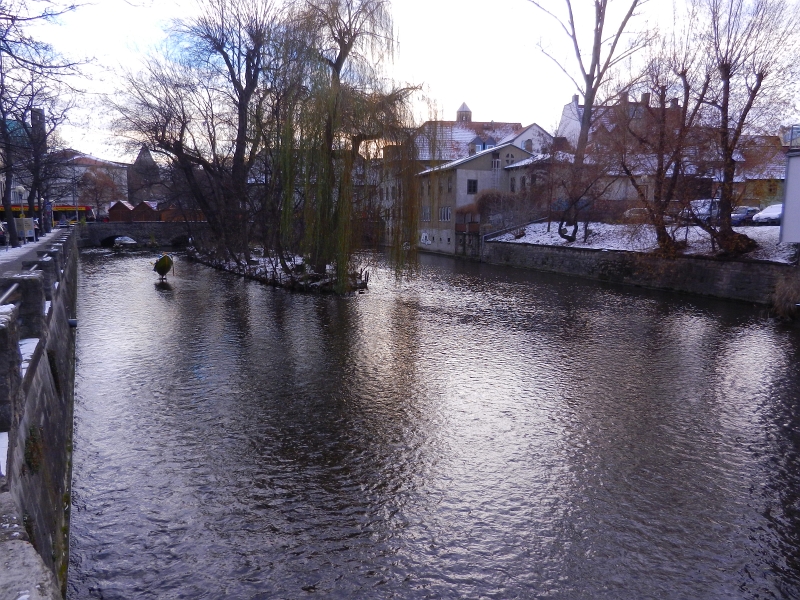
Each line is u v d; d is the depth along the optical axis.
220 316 22.25
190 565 7.03
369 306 24.52
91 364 15.44
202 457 9.88
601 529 7.84
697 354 16.56
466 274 37.72
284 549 7.37
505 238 45.41
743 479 9.20
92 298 26.78
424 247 59.88
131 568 6.95
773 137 26.53
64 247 22.42
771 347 17.34
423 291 29.20
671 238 29.73
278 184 29.56
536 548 7.43
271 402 12.55
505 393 13.14
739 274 25.77
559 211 43.88
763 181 30.41
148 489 8.77
